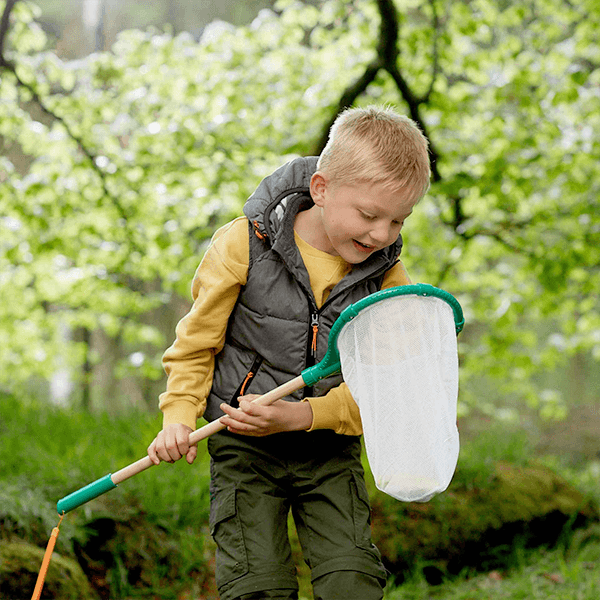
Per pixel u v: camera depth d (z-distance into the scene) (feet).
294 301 10.43
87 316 40.91
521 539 23.30
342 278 10.43
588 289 35.83
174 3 73.72
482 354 39.40
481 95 34.58
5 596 15.31
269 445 10.75
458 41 34.65
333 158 9.80
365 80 32.50
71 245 35.68
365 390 9.39
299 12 35.47
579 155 32.48
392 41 32.14
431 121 35.12
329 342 9.70
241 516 10.46
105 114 35.45
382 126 9.69
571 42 34.37
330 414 10.28
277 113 35.65
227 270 10.49
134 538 18.49
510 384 41.63
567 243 34.53
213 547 19.51
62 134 34.88
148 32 37.04
